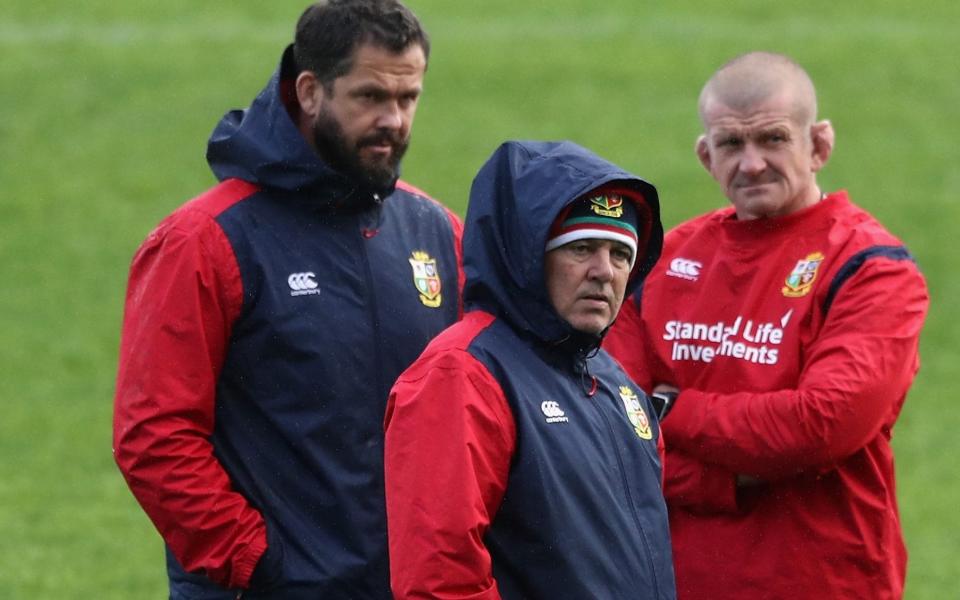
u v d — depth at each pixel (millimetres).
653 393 20547
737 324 19859
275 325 18281
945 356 53281
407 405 15367
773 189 19812
